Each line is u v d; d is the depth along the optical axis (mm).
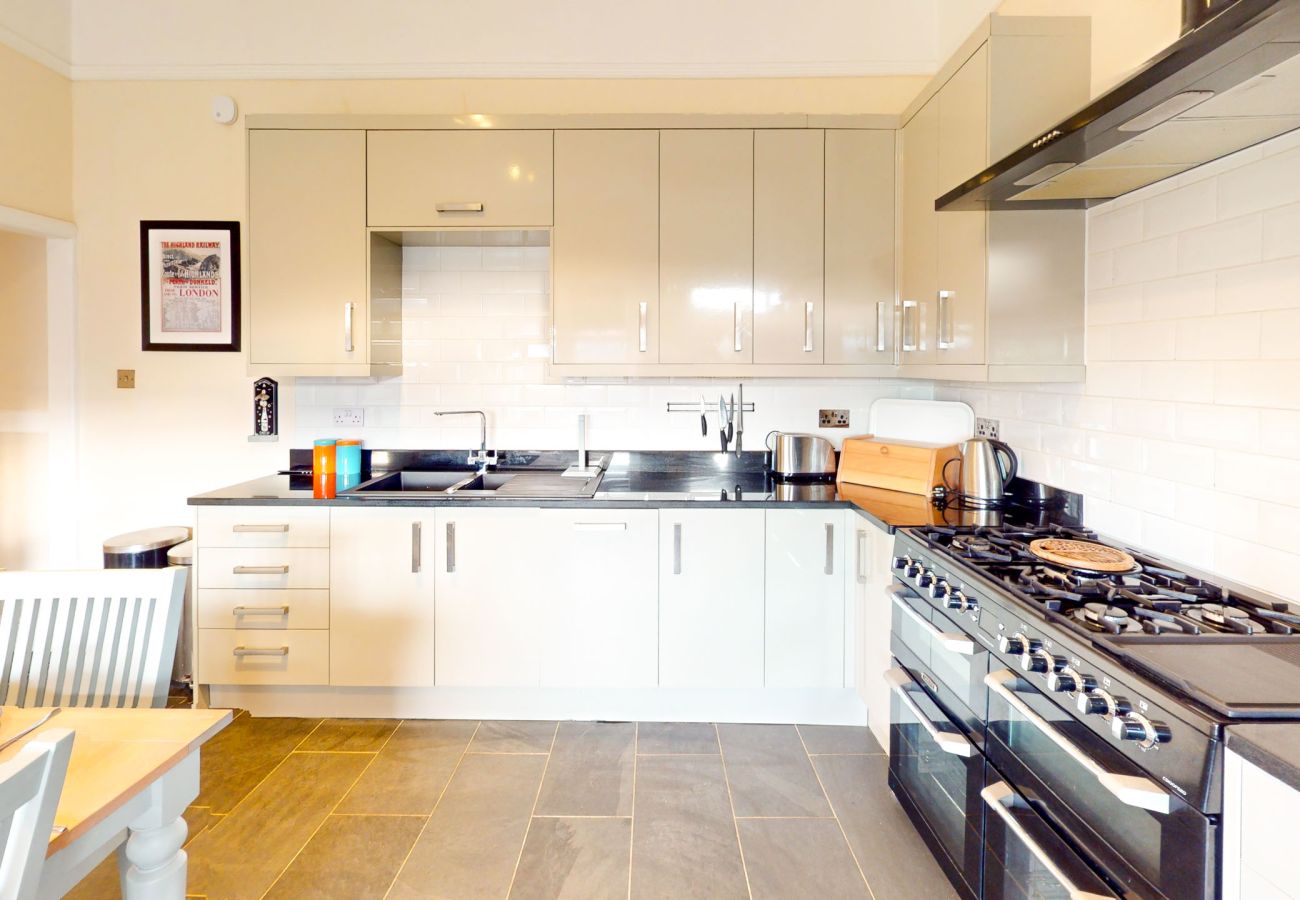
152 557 3012
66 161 3225
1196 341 1734
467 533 2713
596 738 2664
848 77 3230
